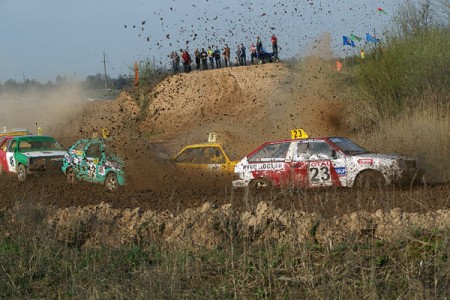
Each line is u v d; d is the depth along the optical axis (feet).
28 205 66.13
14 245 57.82
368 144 100.83
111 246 55.77
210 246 53.01
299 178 80.79
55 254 54.65
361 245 47.55
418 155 92.07
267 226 54.13
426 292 38.22
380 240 47.96
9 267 52.80
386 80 120.67
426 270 41.42
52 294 47.85
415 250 44.86
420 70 115.85
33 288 49.75
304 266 43.47
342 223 52.37
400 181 76.74
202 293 44.09
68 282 49.26
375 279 40.45
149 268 48.98
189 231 54.90
